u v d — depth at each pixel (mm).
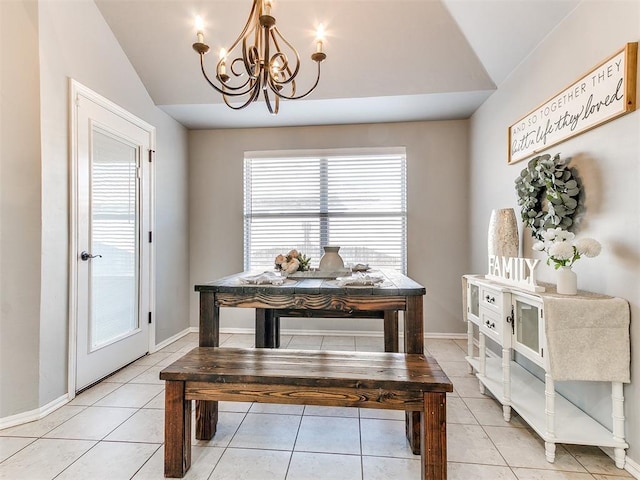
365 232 3672
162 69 2809
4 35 1848
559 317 1524
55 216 2043
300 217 3734
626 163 1513
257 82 1626
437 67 2680
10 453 1618
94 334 2385
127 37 2588
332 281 1952
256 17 1682
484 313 2154
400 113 3344
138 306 2885
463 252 3531
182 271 3656
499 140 2760
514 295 1838
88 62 2307
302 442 1729
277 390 1420
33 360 1913
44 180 1963
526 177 2135
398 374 1419
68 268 2148
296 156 3713
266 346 2648
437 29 2449
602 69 1632
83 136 2254
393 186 3635
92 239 2346
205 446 1691
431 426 1335
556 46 2010
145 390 2297
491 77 2717
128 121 2727
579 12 1814
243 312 3811
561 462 1556
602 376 1494
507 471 1499
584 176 1785
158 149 3182
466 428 1838
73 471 1494
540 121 2145
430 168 3566
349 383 1378
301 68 2738
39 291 1936
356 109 3232
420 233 3588
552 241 1827
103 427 1848
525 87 2357
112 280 2570
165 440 1453
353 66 2711
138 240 2879
